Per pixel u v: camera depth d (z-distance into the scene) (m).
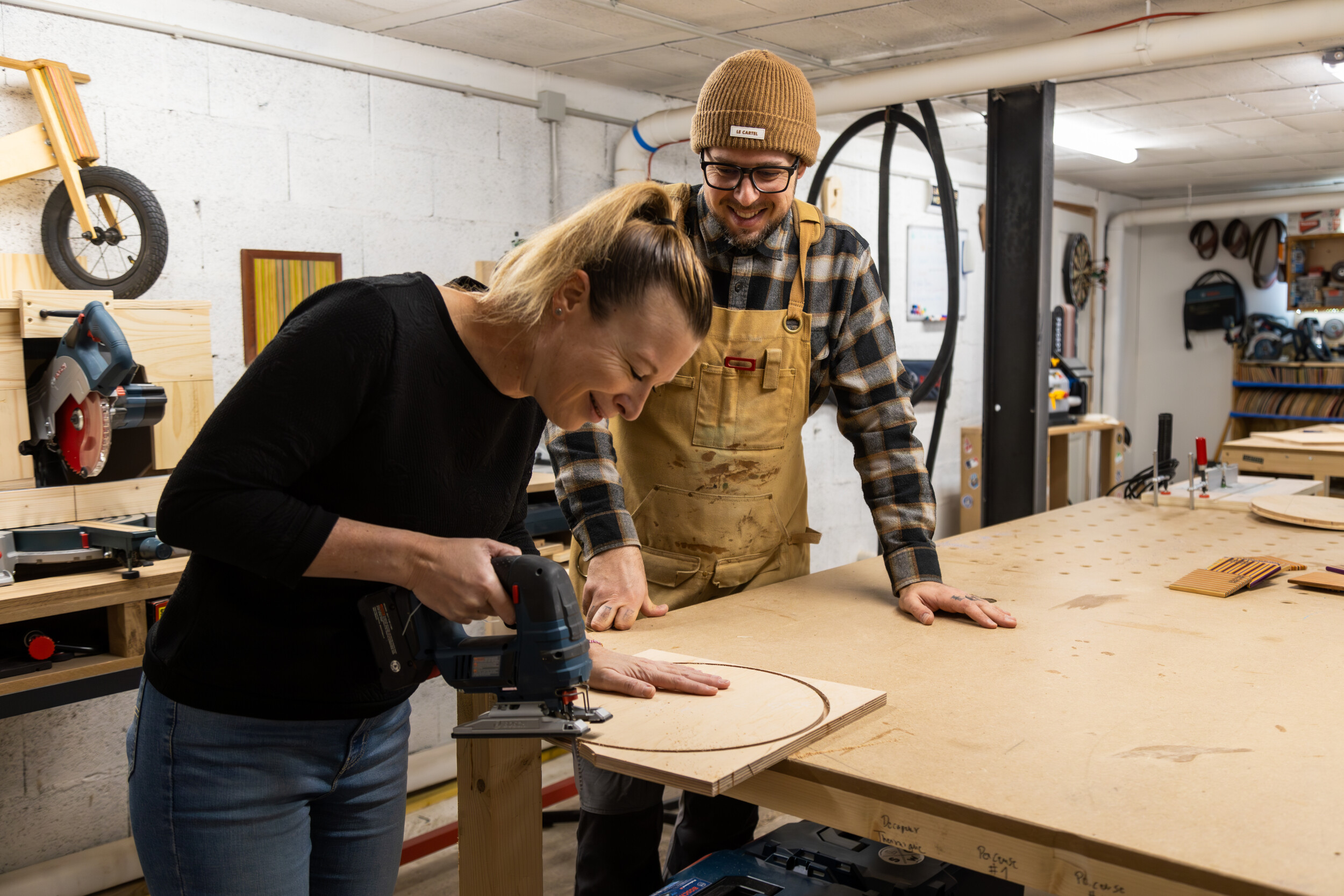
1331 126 4.96
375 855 1.09
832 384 1.64
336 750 0.98
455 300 0.92
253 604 0.90
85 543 1.98
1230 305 7.45
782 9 3.10
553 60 3.55
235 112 2.84
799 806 0.93
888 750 0.94
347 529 0.84
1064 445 5.73
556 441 1.48
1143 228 7.94
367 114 3.16
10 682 1.83
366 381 0.84
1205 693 1.11
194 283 2.79
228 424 0.81
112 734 2.69
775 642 1.32
